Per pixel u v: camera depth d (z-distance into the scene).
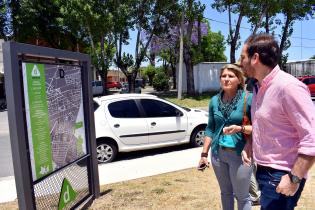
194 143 9.38
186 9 26.20
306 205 4.91
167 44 35.50
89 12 24.25
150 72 63.44
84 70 5.35
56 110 4.50
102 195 5.86
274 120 2.51
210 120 3.91
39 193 4.19
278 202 2.58
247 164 3.31
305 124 2.33
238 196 3.71
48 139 4.30
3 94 29.45
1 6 32.78
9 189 6.52
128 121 8.57
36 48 4.00
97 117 8.32
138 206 5.29
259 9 27.56
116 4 25.42
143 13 27.83
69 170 4.93
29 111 3.92
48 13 32.50
